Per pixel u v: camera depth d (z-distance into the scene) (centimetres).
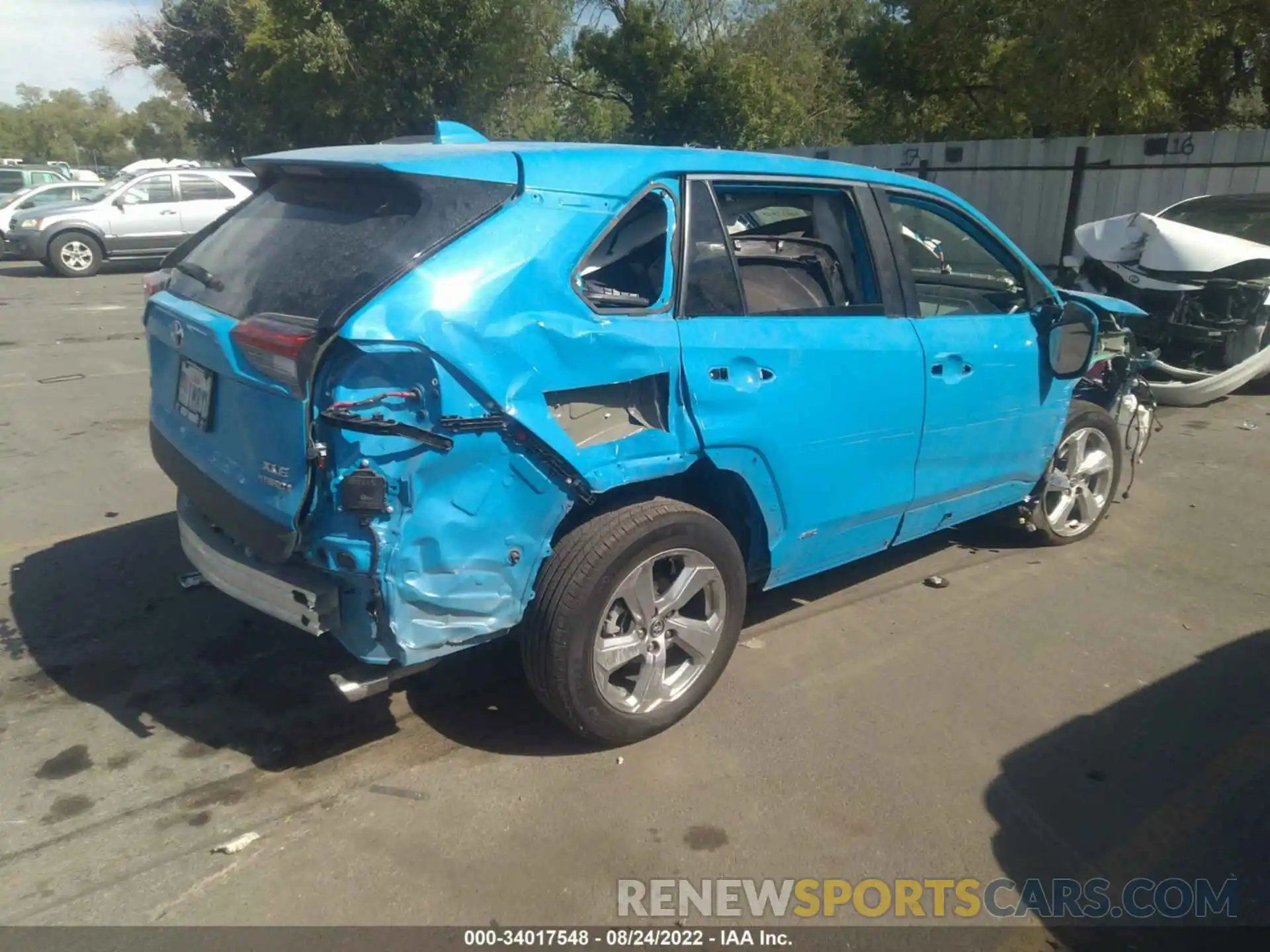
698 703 362
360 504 274
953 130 2025
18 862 285
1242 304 830
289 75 2411
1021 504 518
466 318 280
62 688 379
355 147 365
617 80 2475
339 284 286
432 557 286
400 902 272
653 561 329
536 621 313
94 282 1742
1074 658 414
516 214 299
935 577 494
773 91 2475
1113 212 1372
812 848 296
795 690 385
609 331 307
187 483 334
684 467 331
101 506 575
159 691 378
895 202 420
